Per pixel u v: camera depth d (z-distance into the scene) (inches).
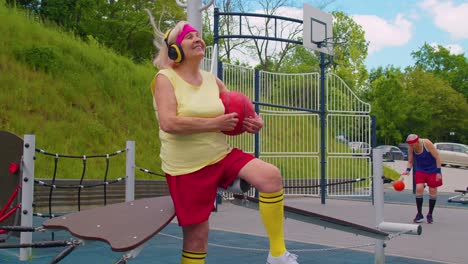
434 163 421.7
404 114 2428.6
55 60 589.6
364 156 601.9
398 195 745.6
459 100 2620.6
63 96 562.3
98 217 122.6
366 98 2509.8
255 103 526.0
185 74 125.8
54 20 797.2
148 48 956.6
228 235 333.1
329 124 598.2
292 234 345.4
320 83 591.2
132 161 305.4
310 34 582.9
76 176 461.4
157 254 264.4
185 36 124.7
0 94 503.8
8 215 223.3
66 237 303.6
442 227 398.0
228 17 1300.4
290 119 579.5
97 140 537.3
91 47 701.3
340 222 155.9
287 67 1536.7
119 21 929.5
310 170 595.2
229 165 121.7
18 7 735.1
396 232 204.8
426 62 3127.5
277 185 117.9
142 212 125.0
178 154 120.9
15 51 570.3
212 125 117.6
